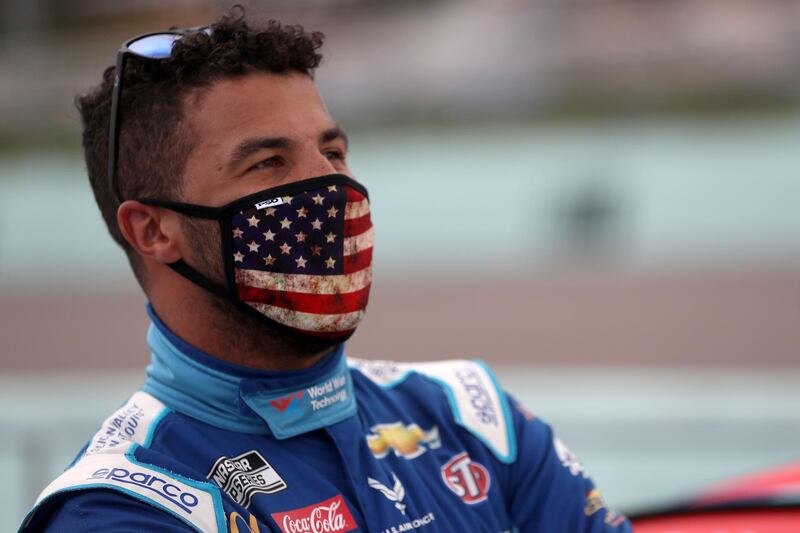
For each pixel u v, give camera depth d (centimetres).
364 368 387
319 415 337
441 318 2281
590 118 4316
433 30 5100
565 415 1070
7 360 2083
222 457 324
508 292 2523
